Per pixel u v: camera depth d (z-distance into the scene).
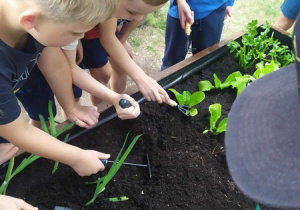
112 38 1.27
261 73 1.34
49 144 0.93
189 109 1.30
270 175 0.63
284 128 0.68
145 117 1.27
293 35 0.60
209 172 1.15
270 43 1.50
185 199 1.08
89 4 0.69
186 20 1.58
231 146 0.71
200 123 1.29
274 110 0.72
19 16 0.68
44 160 1.11
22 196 1.03
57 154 0.94
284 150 0.65
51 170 1.10
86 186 1.08
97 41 1.49
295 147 0.64
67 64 1.11
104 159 1.06
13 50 0.79
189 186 1.11
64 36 0.75
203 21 1.71
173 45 1.85
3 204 0.81
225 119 1.21
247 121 0.73
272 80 0.79
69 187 1.07
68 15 0.69
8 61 0.79
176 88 1.38
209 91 1.40
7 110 0.80
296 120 0.67
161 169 1.15
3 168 1.06
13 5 0.69
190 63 1.40
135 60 2.28
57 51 1.05
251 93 0.79
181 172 1.14
